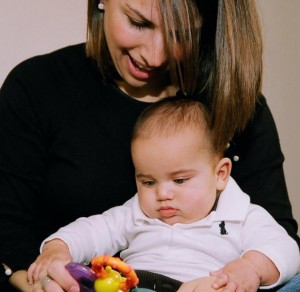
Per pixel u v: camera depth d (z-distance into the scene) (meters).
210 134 1.08
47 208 1.16
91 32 1.15
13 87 1.17
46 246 1.04
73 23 1.57
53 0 1.53
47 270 0.93
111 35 1.05
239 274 0.94
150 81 1.12
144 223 1.08
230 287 0.90
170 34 0.99
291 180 1.93
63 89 1.16
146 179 1.07
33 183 1.14
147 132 1.07
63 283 0.89
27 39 1.52
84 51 1.21
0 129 1.14
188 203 1.05
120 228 1.11
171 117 1.08
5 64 1.51
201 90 1.14
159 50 1.01
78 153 1.13
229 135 1.10
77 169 1.13
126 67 1.08
